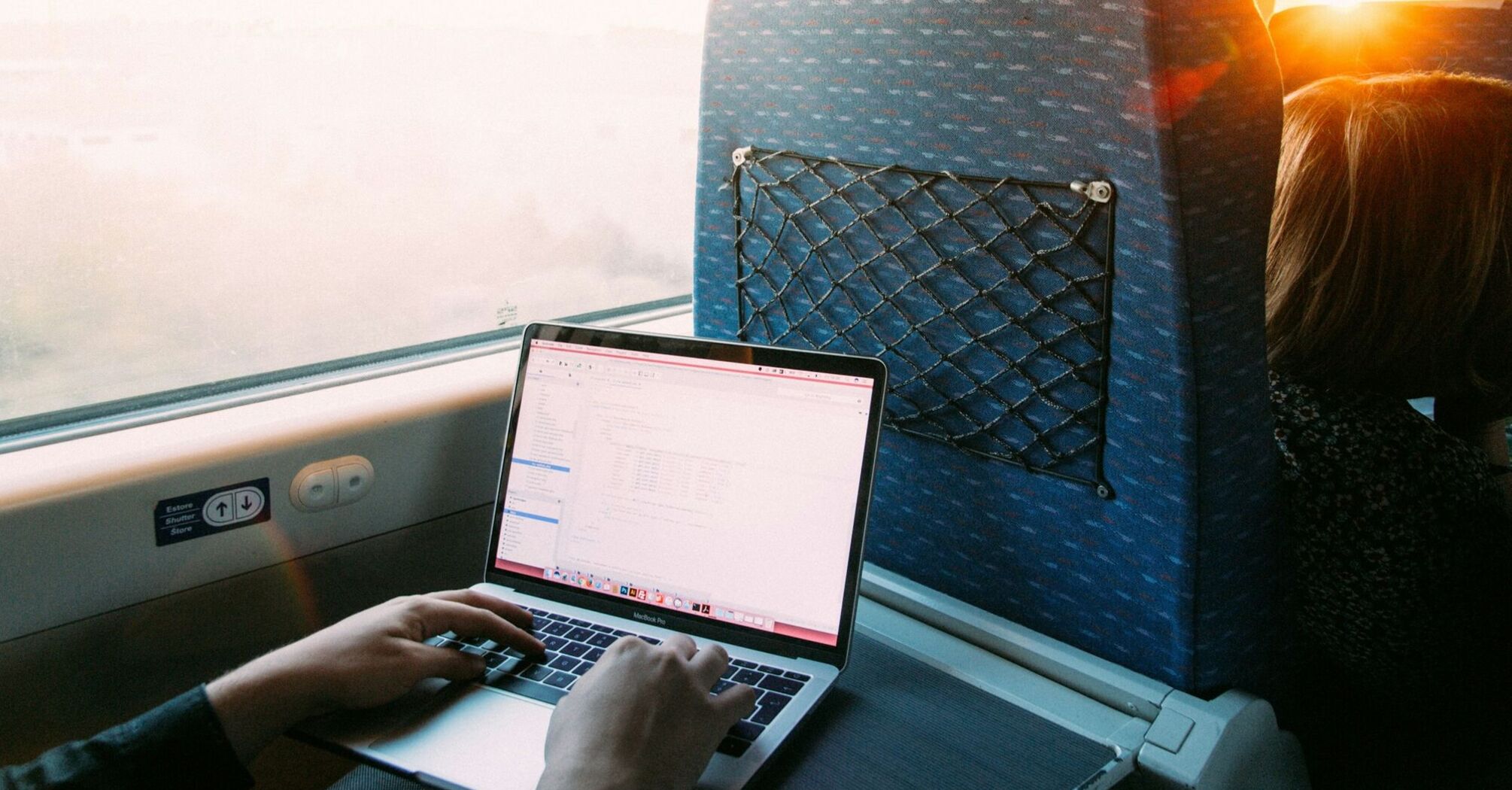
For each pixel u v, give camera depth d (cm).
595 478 99
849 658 87
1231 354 76
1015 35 76
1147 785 78
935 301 90
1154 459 79
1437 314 88
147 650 97
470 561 123
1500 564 90
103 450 95
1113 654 89
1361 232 87
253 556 102
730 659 88
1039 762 77
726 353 96
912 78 84
